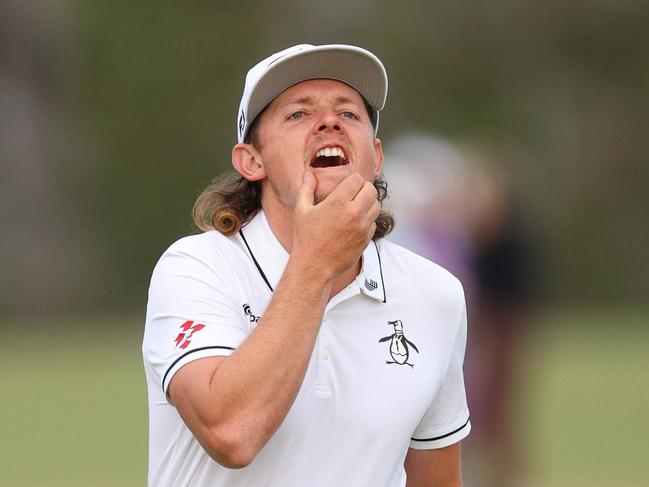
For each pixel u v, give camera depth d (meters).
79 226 97.62
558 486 31.00
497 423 30.27
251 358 12.23
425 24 105.12
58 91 102.25
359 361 13.47
